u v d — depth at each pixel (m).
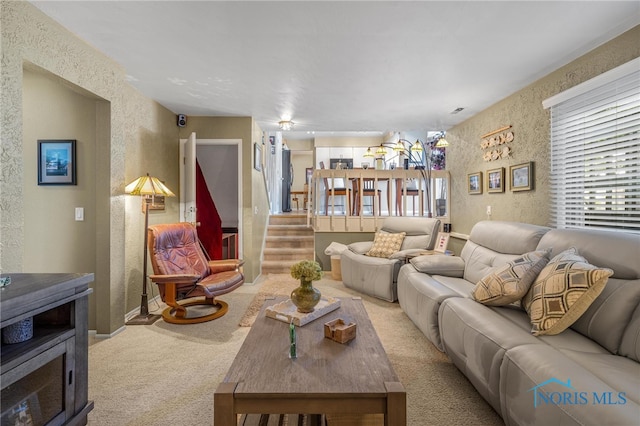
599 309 1.61
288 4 1.92
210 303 3.62
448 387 2.01
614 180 2.36
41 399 1.49
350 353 1.55
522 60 2.67
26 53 1.93
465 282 2.89
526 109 3.27
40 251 2.88
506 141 3.59
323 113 4.25
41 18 2.03
